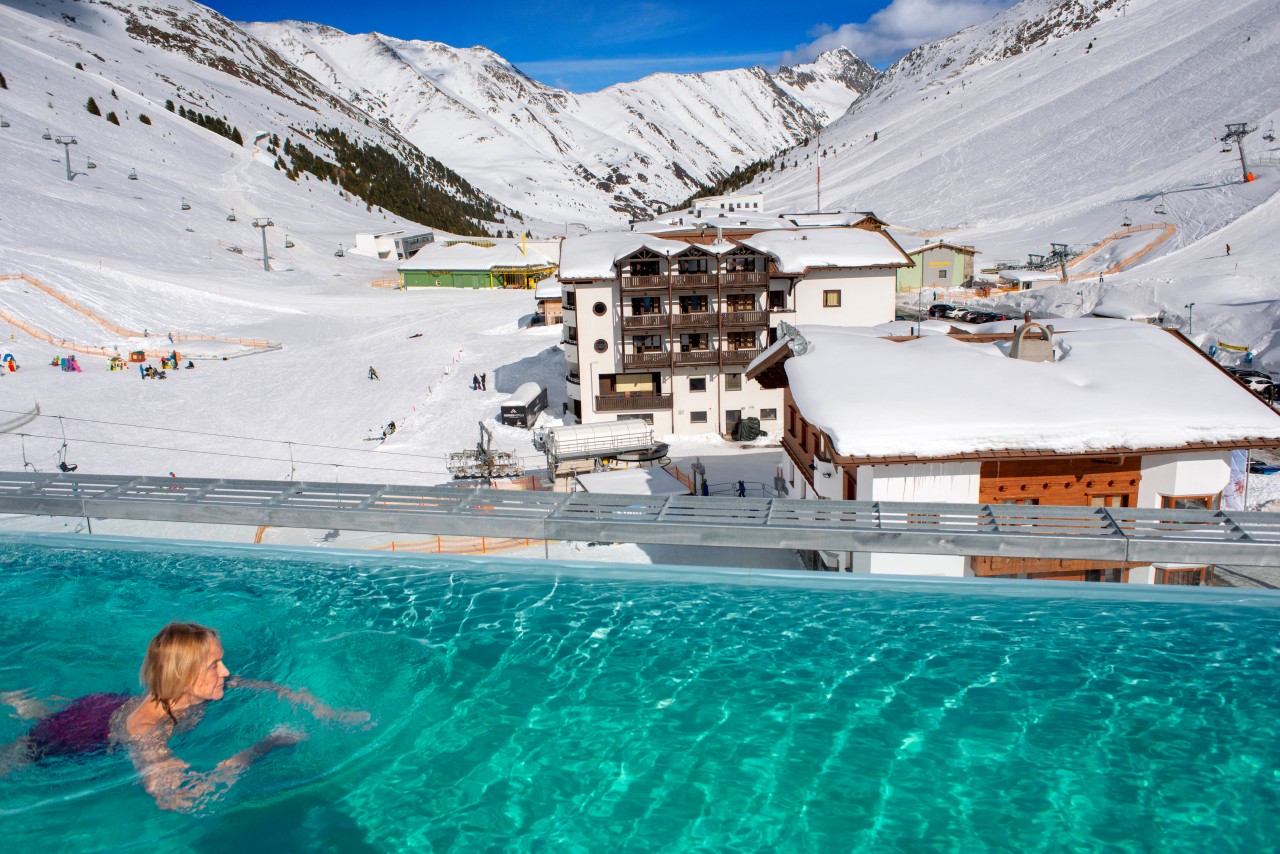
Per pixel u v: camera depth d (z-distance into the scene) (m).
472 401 61.81
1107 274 102.50
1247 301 73.31
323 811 8.70
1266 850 8.10
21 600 13.87
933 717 10.30
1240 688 10.68
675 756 9.68
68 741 9.80
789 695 10.80
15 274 90.69
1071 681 10.99
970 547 14.57
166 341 83.88
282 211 171.88
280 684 11.07
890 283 52.81
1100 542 14.16
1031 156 189.62
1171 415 21.00
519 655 11.91
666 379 53.47
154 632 12.64
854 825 8.52
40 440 51.44
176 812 8.59
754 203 141.12
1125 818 8.59
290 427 55.97
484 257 129.25
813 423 21.83
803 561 28.02
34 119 157.75
